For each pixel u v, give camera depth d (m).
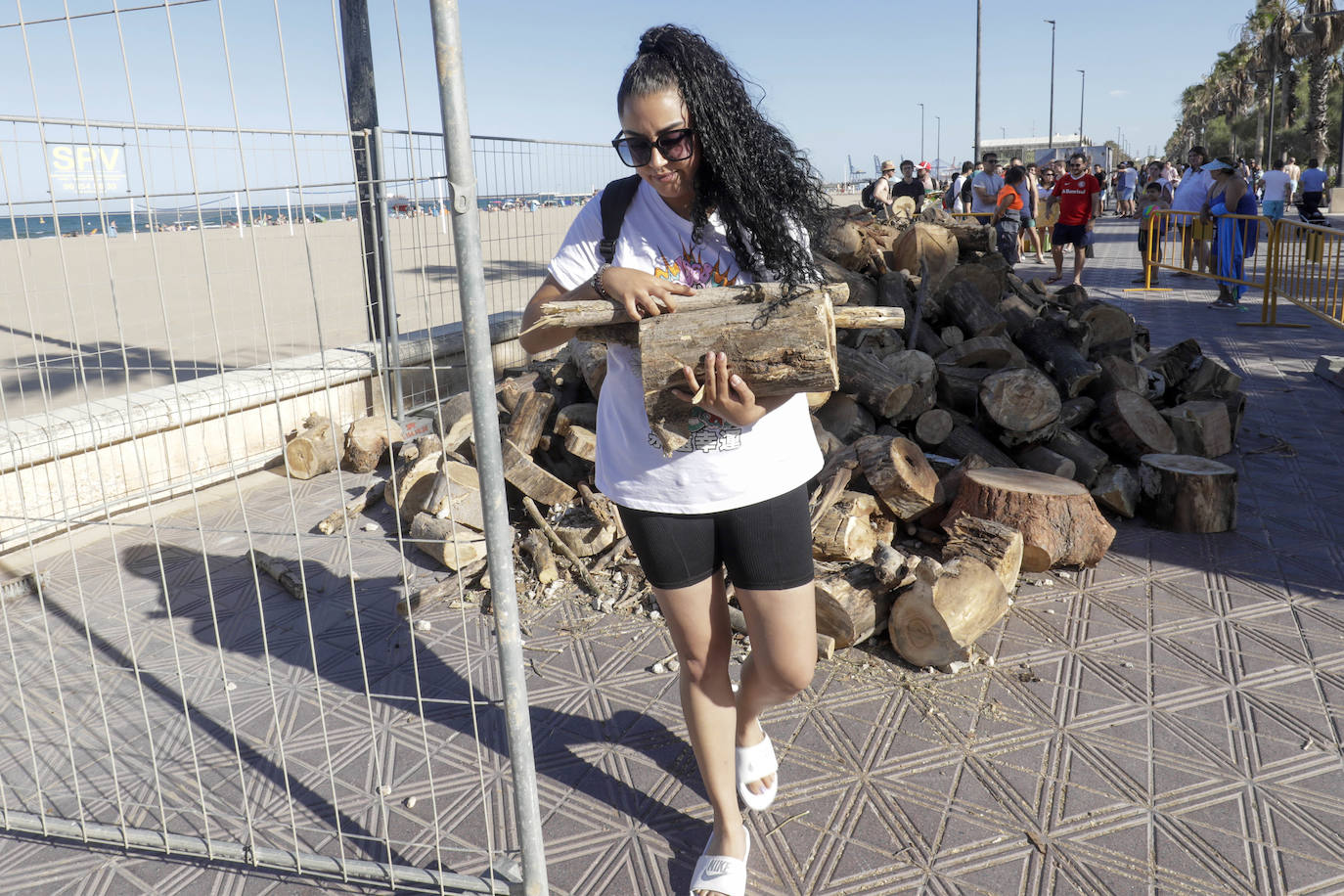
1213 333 9.54
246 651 3.46
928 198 19.22
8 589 3.93
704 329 1.69
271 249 8.98
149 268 10.54
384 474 5.41
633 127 1.72
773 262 1.81
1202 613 3.55
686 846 2.37
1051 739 2.78
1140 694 3.02
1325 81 35.62
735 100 1.73
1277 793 2.51
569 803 2.55
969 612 3.13
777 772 2.63
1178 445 5.22
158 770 2.76
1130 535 4.32
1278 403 6.58
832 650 3.28
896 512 3.88
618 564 3.98
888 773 2.64
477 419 1.73
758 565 1.94
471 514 4.32
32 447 4.32
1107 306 5.86
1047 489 3.79
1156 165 22.12
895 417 4.74
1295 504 4.64
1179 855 2.29
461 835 2.43
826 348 1.65
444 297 6.55
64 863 2.36
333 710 3.06
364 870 2.20
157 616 3.76
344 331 7.95
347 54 5.22
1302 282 9.19
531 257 7.16
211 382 5.23
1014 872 2.24
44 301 8.57
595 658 3.34
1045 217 19.12
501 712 3.01
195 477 5.14
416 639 3.53
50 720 3.04
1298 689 3.02
